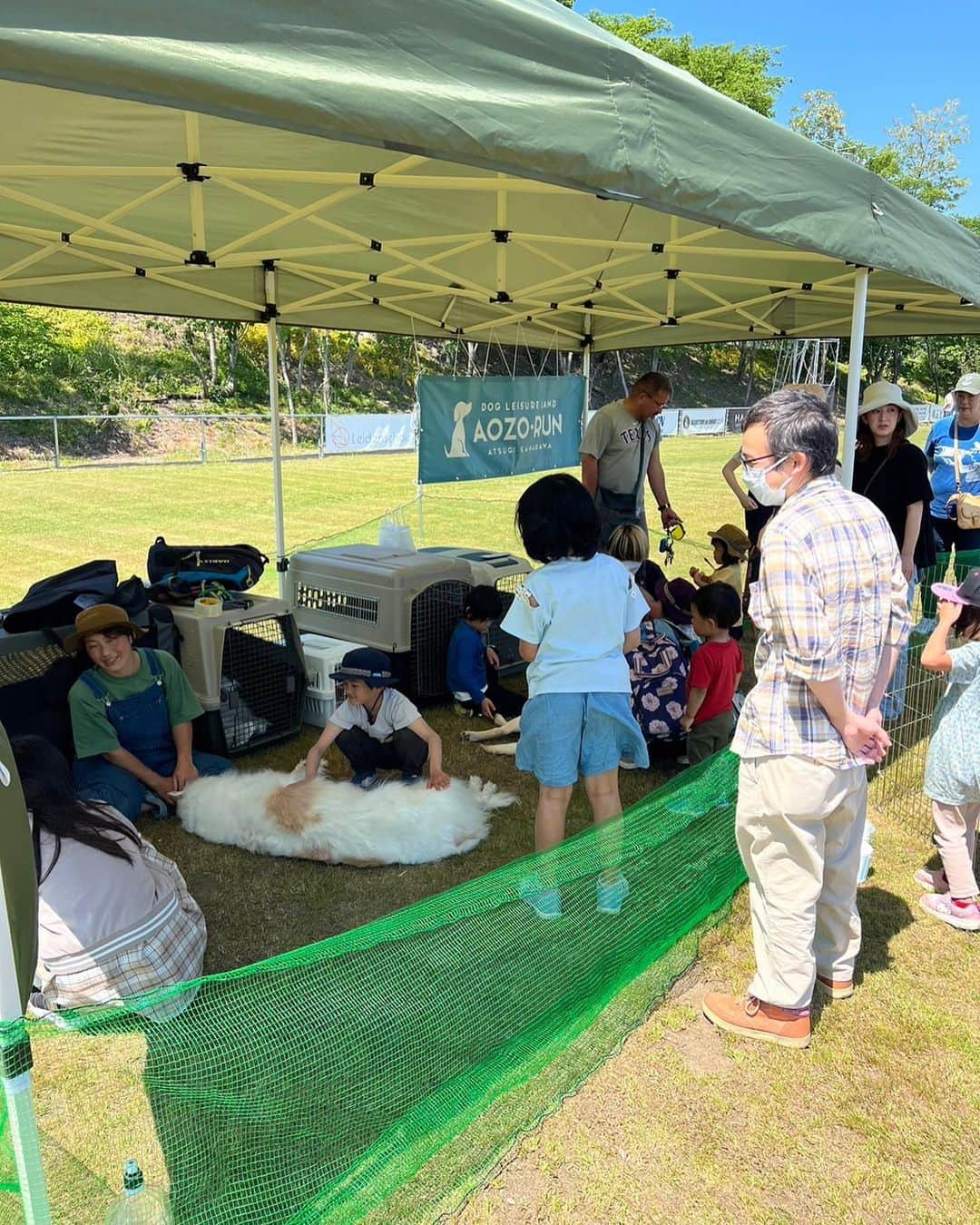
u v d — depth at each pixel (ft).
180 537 38.45
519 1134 7.17
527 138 5.97
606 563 9.55
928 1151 7.14
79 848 7.93
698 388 157.99
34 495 53.16
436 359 137.59
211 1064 7.23
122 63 4.24
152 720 12.50
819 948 9.09
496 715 16.55
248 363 121.19
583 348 26.35
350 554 18.25
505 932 9.40
